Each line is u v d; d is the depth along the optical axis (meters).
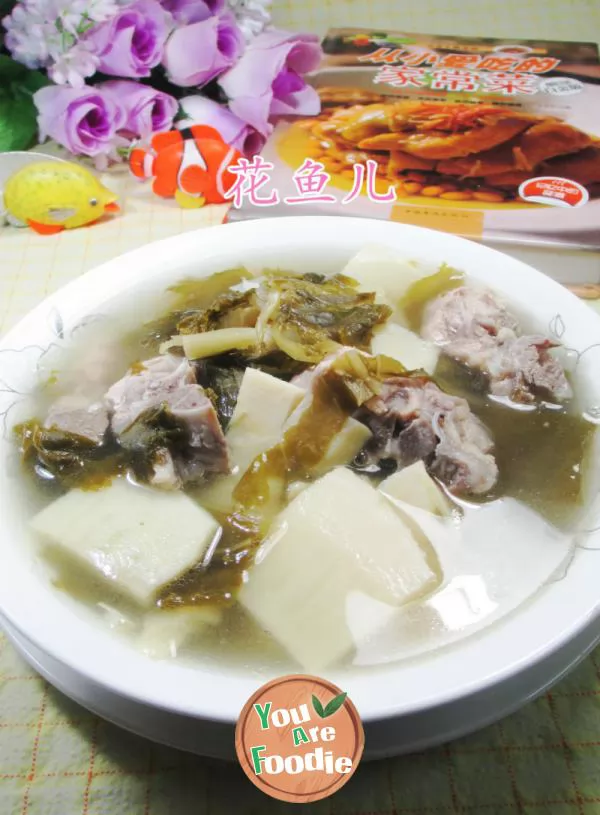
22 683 0.21
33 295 0.34
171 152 0.37
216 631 0.19
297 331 0.24
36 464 0.22
